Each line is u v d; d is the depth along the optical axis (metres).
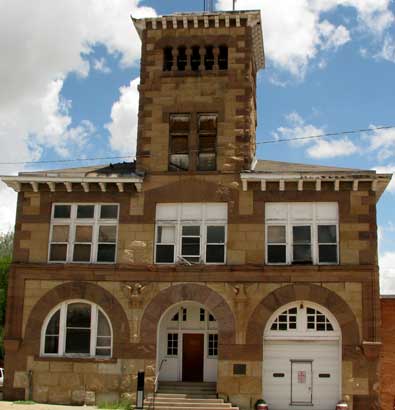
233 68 31.88
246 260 29.34
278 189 29.94
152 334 29.14
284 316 29.06
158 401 27.84
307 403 28.25
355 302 28.41
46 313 29.89
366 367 27.86
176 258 29.95
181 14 33.00
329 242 29.39
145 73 32.31
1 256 63.56
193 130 31.31
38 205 31.12
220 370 28.36
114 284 29.81
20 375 29.41
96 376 29.05
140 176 30.53
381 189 30.20
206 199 30.33
